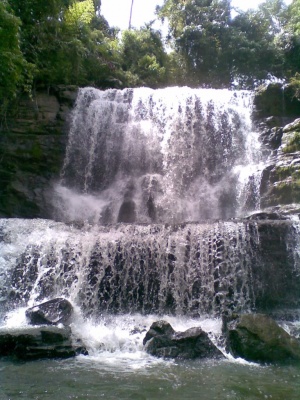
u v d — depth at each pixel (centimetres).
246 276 891
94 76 1922
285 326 766
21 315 822
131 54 2350
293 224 933
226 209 1423
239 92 1720
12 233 989
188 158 1584
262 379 537
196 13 2647
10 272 930
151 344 662
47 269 927
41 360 614
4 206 1366
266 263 902
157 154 1598
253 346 629
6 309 878
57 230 991
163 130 1638
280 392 488
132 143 1612
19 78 1297
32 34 1602
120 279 910
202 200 1481
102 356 645
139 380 527
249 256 902
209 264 900
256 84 2525
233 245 908
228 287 886
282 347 633
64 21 1775
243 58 2467
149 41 2488
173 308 886
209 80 2561
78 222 1043
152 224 973
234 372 566
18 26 1233
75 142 1558
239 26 2634
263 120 1608
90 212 1480
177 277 899
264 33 2650
